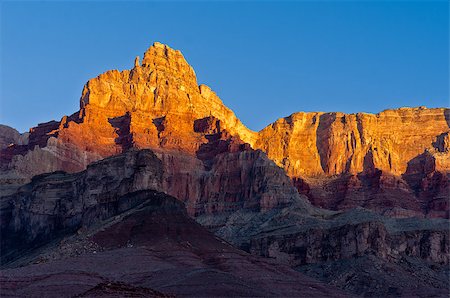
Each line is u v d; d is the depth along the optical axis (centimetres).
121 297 17162
